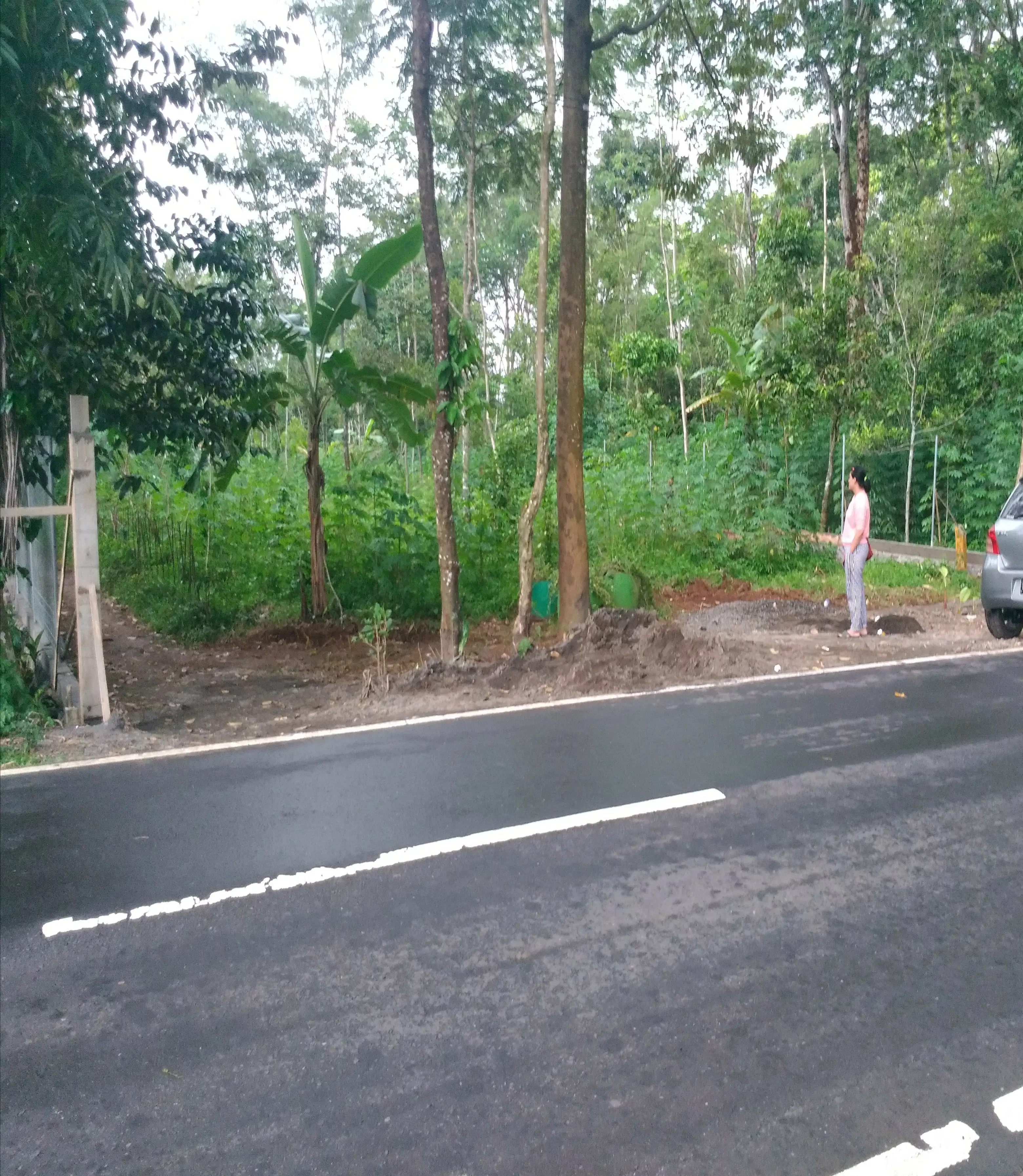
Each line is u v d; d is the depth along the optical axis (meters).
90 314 9.25
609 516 16.36
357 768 6.23
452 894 4.38
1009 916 4.12
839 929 4.02
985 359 21.31
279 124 22.20
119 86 8.62
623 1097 3.00
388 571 12.80
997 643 10.28
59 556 13.15
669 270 31.55
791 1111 2.93
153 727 7.89
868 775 5.93
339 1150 2.80
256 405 11.46
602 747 6.59
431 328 27.70
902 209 26.41
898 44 17.75
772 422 20.53
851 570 10.85
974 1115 2.90
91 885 4.56
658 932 4.01
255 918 4.20
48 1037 3.38
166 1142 2.86
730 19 12.42
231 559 14.70
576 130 10.07
